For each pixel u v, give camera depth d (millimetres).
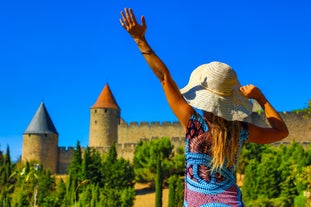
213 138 6461
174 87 6766
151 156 103312
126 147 119375
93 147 120188
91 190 85188
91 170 97125
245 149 94000
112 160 99312
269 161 77125
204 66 6949
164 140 106625
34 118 126375
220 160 6371
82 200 77062
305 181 57281
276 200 71938
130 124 125688
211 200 6383
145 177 100375
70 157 124188
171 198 79125
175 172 100125
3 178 94375
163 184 100500
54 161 123812
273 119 7145
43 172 90062
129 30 6785
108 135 129750
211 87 6648
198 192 6434
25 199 75438
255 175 76188
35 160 114562
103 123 130000
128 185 97812
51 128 125562
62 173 123812
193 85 6805
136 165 105625
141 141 113188
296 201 61938
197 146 6488
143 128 124312
